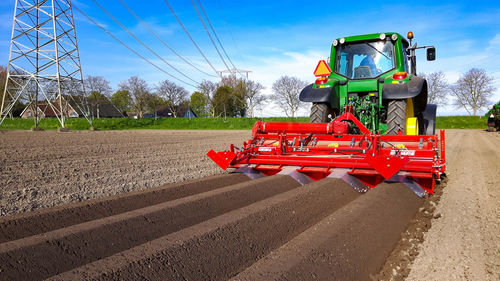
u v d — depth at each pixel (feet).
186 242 8.43
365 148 15.30
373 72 19.65
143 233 10.24
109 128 114.01
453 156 30.48
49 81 81.71
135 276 6.98
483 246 9.15
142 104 208.64
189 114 232.94
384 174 13.32
